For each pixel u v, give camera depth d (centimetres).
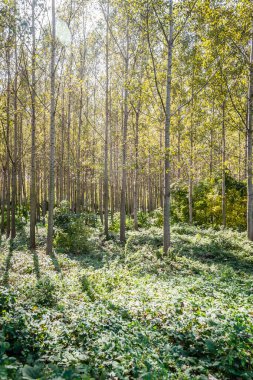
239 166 1686
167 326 546
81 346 472
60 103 2864
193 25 1288
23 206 3022
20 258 1256
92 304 664
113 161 3494
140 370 408
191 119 1988
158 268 1110
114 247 1575
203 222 2322
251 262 1222
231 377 438
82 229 1591
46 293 705
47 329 508
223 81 1551
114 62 2169
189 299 674
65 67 2281
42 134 2528
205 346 491
